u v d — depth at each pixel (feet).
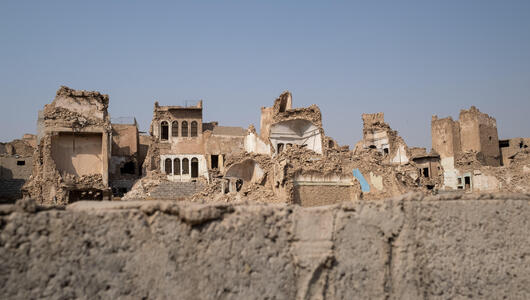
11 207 47.60
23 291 46.34
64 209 51.72
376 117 224.33
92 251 49.73
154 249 52.11
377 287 62.75
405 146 213.05
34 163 142.20
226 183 134.51
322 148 168.45
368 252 63.16
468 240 67.56
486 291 66.85
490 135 225.76
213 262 54.49
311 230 61.31
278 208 60.85
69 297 47.88
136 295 50.49
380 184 128.26
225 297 54.60
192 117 212.02
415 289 63.93
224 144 205.26
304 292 59.16
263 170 128.06
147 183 163.53
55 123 137.18
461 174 207.72
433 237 65.87
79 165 139.64
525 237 70.64
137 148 202.18
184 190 160.04
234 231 56.44
